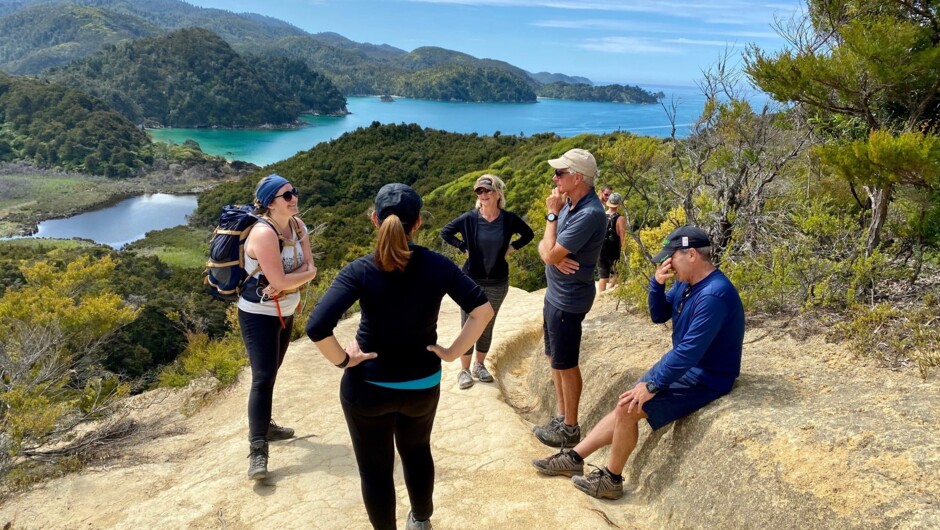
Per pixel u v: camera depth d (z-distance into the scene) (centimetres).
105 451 516
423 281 235
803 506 239
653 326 488
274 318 376
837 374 325
